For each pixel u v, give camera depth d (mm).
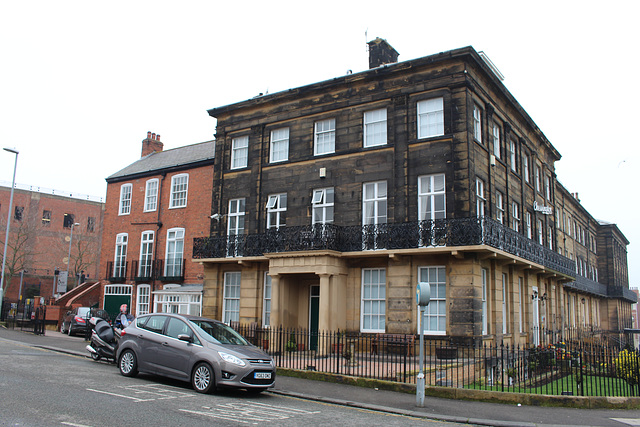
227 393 10680
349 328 18578
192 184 27000
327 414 9234
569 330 29812
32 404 8188
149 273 27750
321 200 20328
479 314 16672
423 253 17141
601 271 50719
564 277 26453
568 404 10992
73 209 51125
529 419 9672
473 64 18359
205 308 22469
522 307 21516
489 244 16406
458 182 17359
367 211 19234
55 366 12914
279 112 22078
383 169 18938
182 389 10656
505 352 17812
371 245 18062
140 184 29578
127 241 29375
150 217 28484
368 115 19844
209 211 25953
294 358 16406
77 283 42969
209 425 7520
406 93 18797
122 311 15227
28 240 46812
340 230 18891
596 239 51281
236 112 23453
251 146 22734
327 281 17969
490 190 18938
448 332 16656
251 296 21016
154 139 34562
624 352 14539
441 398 11484
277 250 19656
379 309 18250
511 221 21844
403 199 18250
